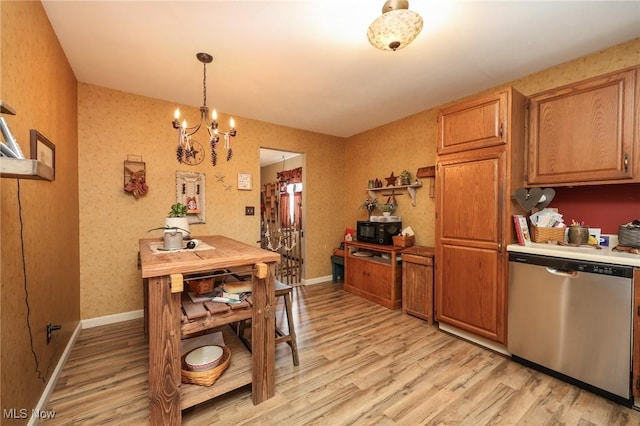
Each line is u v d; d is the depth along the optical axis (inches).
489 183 87.0
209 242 91.7
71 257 91.6
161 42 77.7
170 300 53.8
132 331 102.1
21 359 52.8
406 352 87.7
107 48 80.6
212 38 76.0
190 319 56.4
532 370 77.7
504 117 83.5
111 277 109.3
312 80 101.3
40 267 63.7
